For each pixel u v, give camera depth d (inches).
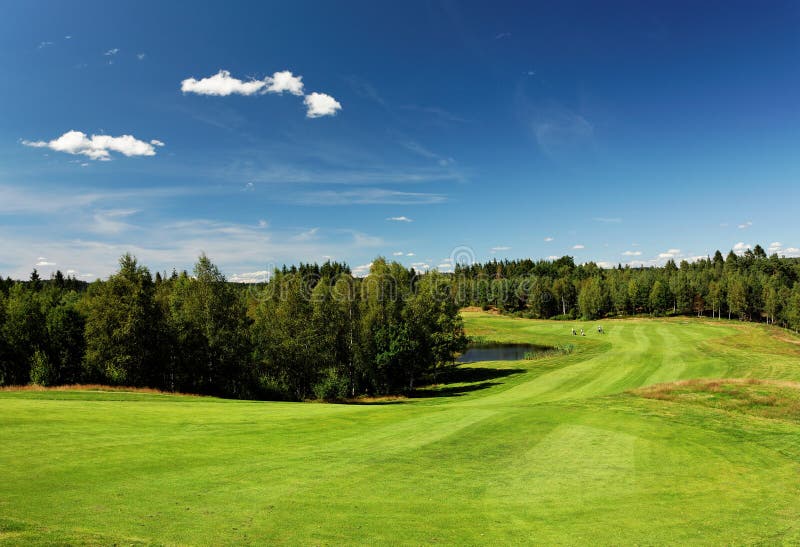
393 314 2561.5
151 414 1022.4
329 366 2415.1
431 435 876.6
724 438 873.5
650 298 5708.7
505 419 1029.2
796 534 487.5
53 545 373.1
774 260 6619.1
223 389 2224.4
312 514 485.7
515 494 573.6
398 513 500.1
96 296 2001.7
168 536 413.1
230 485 564.7
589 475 654.5
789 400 1155.3
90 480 558.9
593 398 1310.3
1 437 745.6
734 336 3368.6
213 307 2207.2
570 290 6550.2
